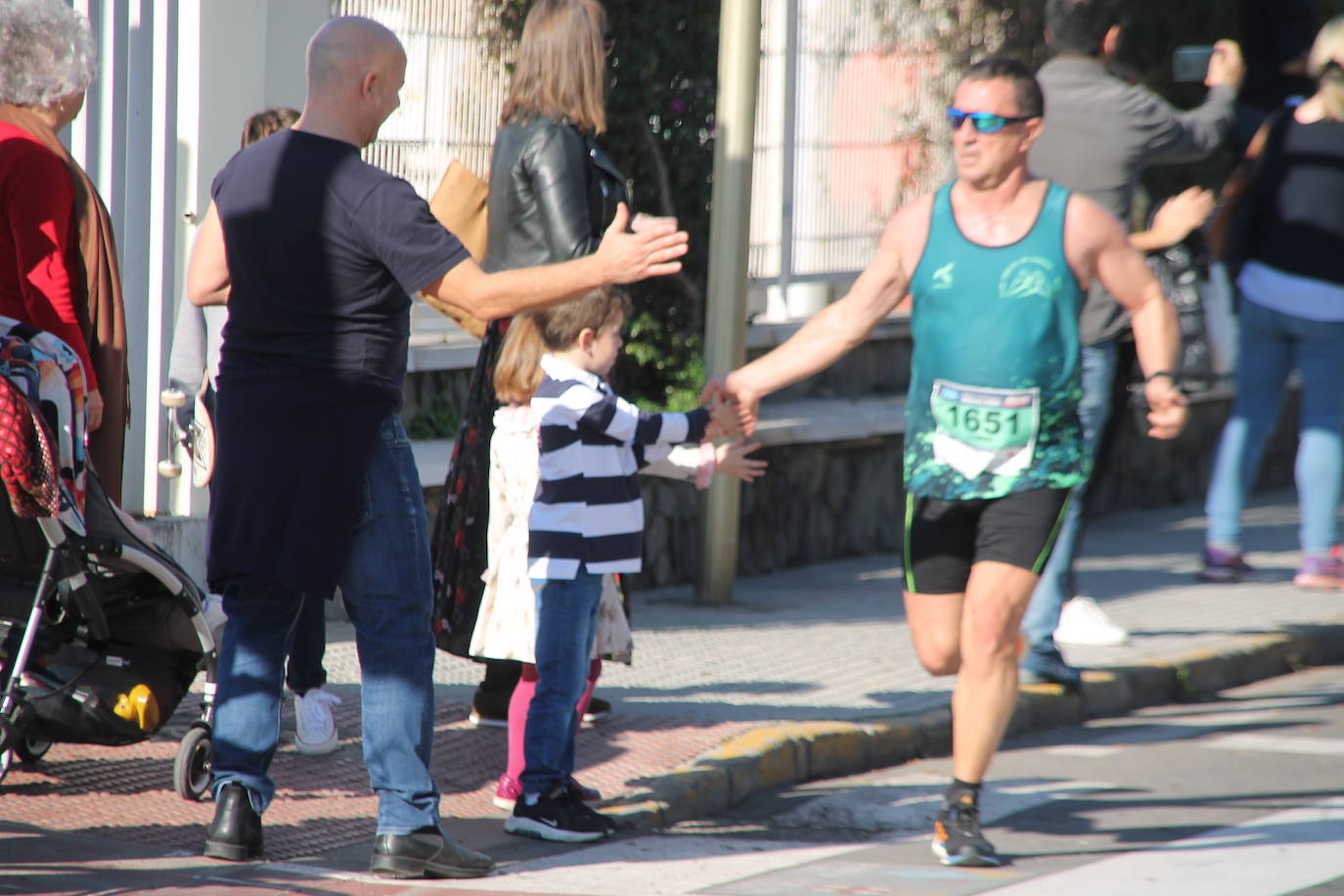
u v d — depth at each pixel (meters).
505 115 23.42
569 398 19.38
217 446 17.70
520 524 20.70
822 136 42.44
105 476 20.59
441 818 20.38
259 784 18.23
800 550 39.16
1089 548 42.47
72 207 19.69
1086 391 27.45
